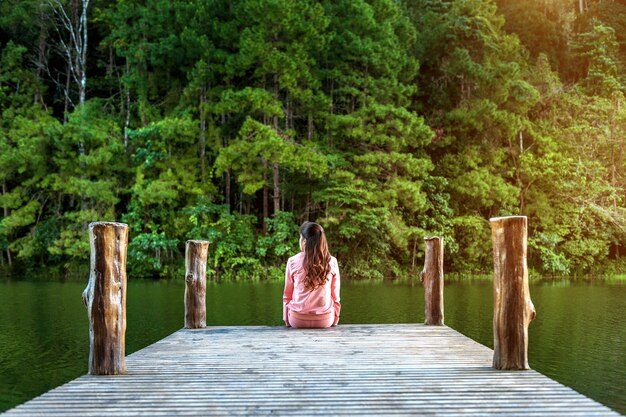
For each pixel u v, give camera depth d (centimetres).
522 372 341
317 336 493
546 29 2783
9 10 2302
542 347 648
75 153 2055
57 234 2002
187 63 2139
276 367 359
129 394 291
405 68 2148
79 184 1939
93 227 344
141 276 1931
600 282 1778
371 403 273
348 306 1044
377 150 2020
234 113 2111
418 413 256
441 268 567
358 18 2008
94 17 2438
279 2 1845
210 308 1000
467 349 426
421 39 2372
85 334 735
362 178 2006
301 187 1972
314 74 2039
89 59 2497
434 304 564
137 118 2248
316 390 298
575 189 2245
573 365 552
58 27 2472
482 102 2138
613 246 2431
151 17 2100
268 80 2050
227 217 1912
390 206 1970
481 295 1265
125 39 2208
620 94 2472
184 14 2094
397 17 2192
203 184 1994
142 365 368
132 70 2183
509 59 2438
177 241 1883
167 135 1920
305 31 1912
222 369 353
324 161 1833
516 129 2186
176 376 333
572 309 1017
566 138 2370
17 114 2212
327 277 534
